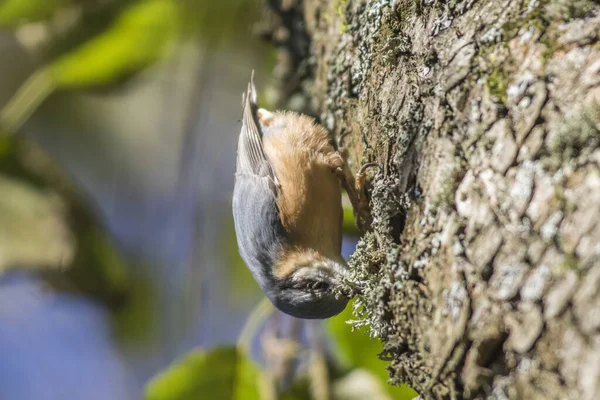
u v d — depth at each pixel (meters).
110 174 13.27
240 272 12.03
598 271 4.98
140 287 12.12
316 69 9.91
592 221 5.11
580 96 5.48
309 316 9.19
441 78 6.43
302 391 9.38
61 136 13.30
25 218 10.78
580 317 5.00
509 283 5.41
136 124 13.11
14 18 11.06
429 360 6.05
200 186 11.95
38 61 12.09
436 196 6.13
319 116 10.26
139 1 11.14
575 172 5.30
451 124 6.21
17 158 10.95
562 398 5.01
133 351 12.24
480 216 5.74
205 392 9.32
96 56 10.99
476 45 6.20
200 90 11.38
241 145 9.98
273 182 9.43
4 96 12.38
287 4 10.42
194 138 11.41
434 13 6.82
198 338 11.56
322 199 9.31
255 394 9.31
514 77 5.86
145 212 12.78
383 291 6.70
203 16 11.22
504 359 5.45
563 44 5.70
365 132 7.93
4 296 12.83
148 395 9.33
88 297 11.56
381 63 7.51
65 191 11.13
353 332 9.23
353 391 9.16
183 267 12.06
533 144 5.58
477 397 5.57
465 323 5.65
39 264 10.75
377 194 7.15
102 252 11.37
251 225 9.52
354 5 8.38
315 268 9.13
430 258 6.14
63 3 11.14
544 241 5.29
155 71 11.96
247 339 9.41
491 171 5.77
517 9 6.04
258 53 11.71
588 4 5.73
